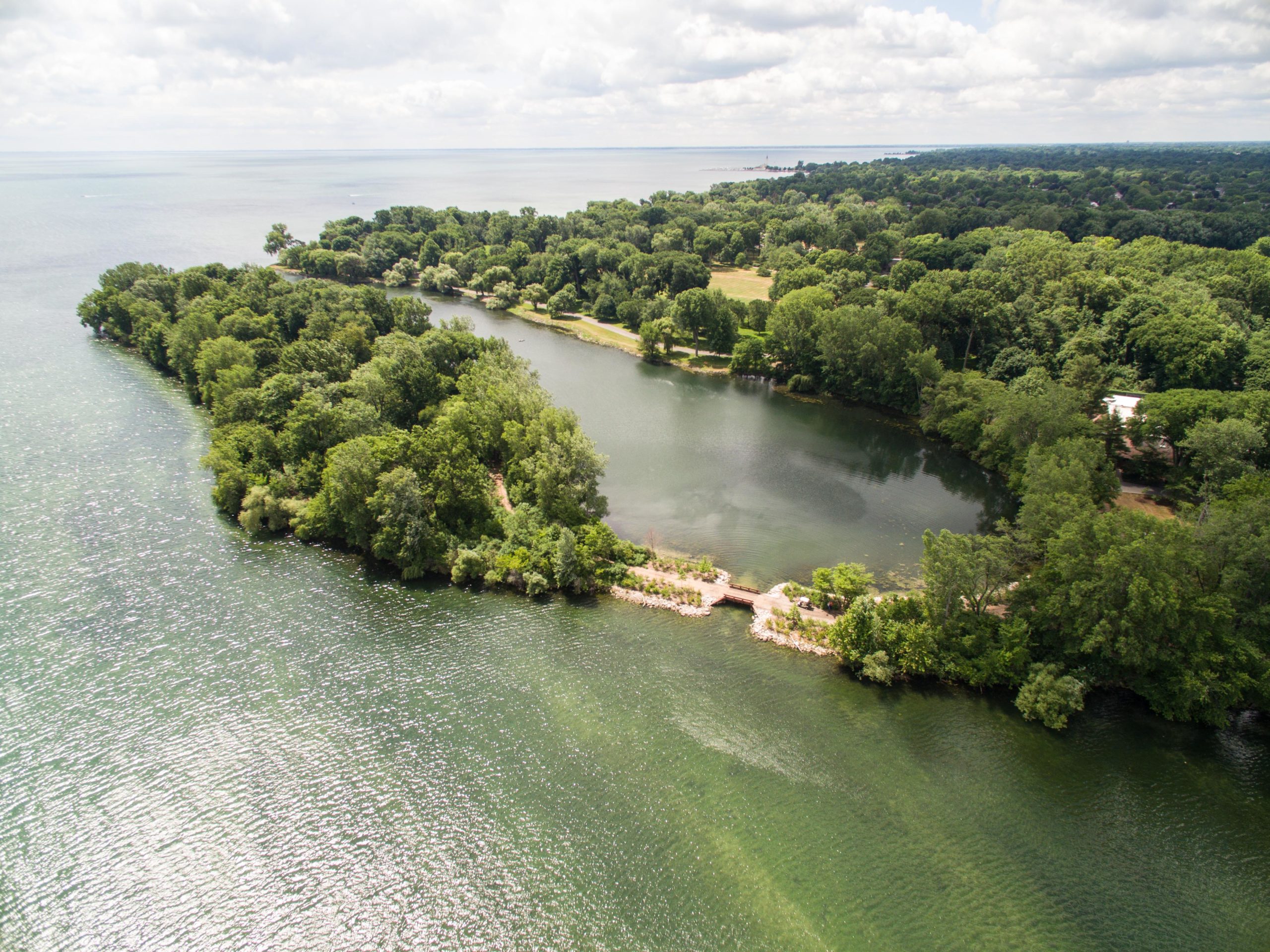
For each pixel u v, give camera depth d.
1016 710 65.31
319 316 140.62
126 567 85.31
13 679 68.06
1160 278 157.50
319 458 97.38
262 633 75.25
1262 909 48.62
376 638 74.69
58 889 50.25
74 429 120.31
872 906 48.97
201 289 166.62
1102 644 63.44
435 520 86.69
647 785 58.25
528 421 103.12
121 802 56.44
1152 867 51.53
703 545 92.62
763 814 55.66
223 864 52.19
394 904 49.59
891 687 68.25
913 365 135.25
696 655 72.38
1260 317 139.75
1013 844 53.31
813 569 87.81
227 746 61.72
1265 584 63.03
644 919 48.28
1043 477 81.62
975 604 69.94
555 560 81.56
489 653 72.69
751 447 125.44
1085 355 123.44
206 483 104.50
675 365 171.75
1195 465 94.12
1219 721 61.25
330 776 59.06
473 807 56.41
